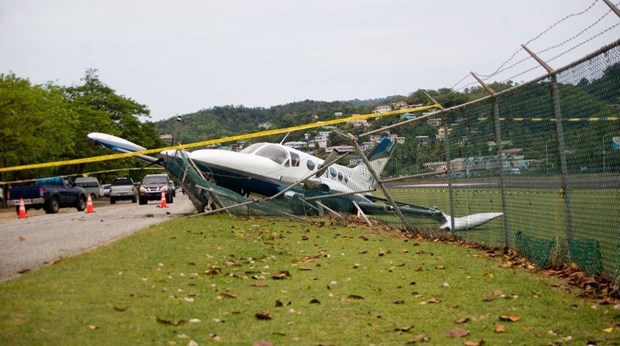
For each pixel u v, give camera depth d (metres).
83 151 60.72
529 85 11.45
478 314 7.93
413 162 17.45
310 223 19.81
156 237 13.57
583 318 7.62
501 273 10.60
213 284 9.34
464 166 14.94
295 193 21.36
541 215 11.73
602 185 9.27
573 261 10.31
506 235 13.09
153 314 7.35
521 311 8.02
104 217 23.19
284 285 9.58
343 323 7.47
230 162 21.89
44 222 21.34
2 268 10.23
